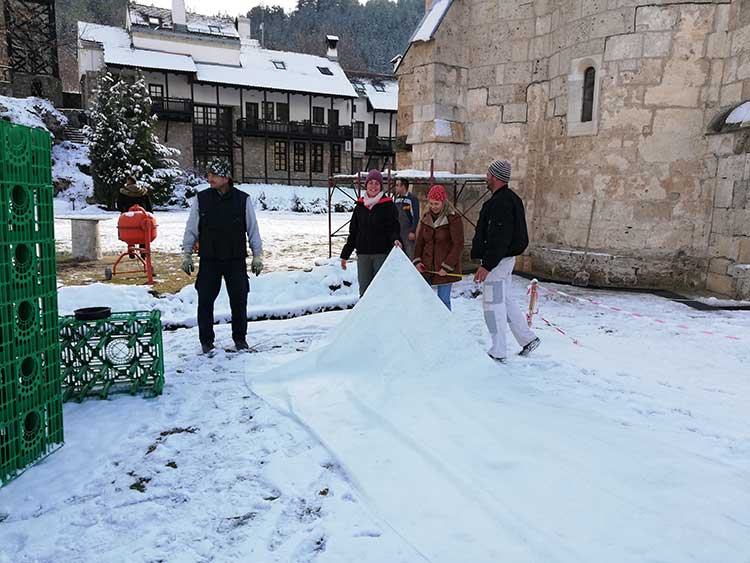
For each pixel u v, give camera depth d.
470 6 10.41
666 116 8.23
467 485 2.58
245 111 40.28
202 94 38.50
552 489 2.54
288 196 33.41
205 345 4.94
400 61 10.91
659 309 7.02
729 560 2.04
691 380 4.29
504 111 10.24
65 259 10.06
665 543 2.13
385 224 5.60
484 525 2.29
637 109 8.34
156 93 37.28
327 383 4.04
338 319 6.38
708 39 8.05
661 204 8.41
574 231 9.27
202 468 2.86
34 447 2.89
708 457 2.89
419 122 10.52
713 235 8.20
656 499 2.45
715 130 7.94
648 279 8.55
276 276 7.40
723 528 2.23
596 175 8.82
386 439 3.10
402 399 3.73
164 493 2.61
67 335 3.77
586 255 8.91
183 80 37.59
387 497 2.51
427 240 5.43
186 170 34.53
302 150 42.78
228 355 4.89
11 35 34.16
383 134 46.50
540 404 3.67
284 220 22.80
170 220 20.22
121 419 3.45
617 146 8.55
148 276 8.03
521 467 2.74
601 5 8.47
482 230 4.79
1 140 2.55
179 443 3.14
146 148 25.42
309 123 41.03
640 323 6.20
